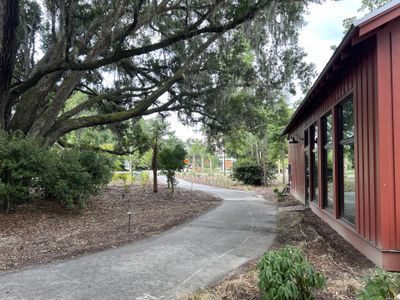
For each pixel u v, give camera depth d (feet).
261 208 40.93
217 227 28.89
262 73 51.60
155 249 21.80
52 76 42.42
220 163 204.64
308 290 12.87
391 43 18.15
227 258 19.89
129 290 15.07
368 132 20.18
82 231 27.27
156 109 53.21
